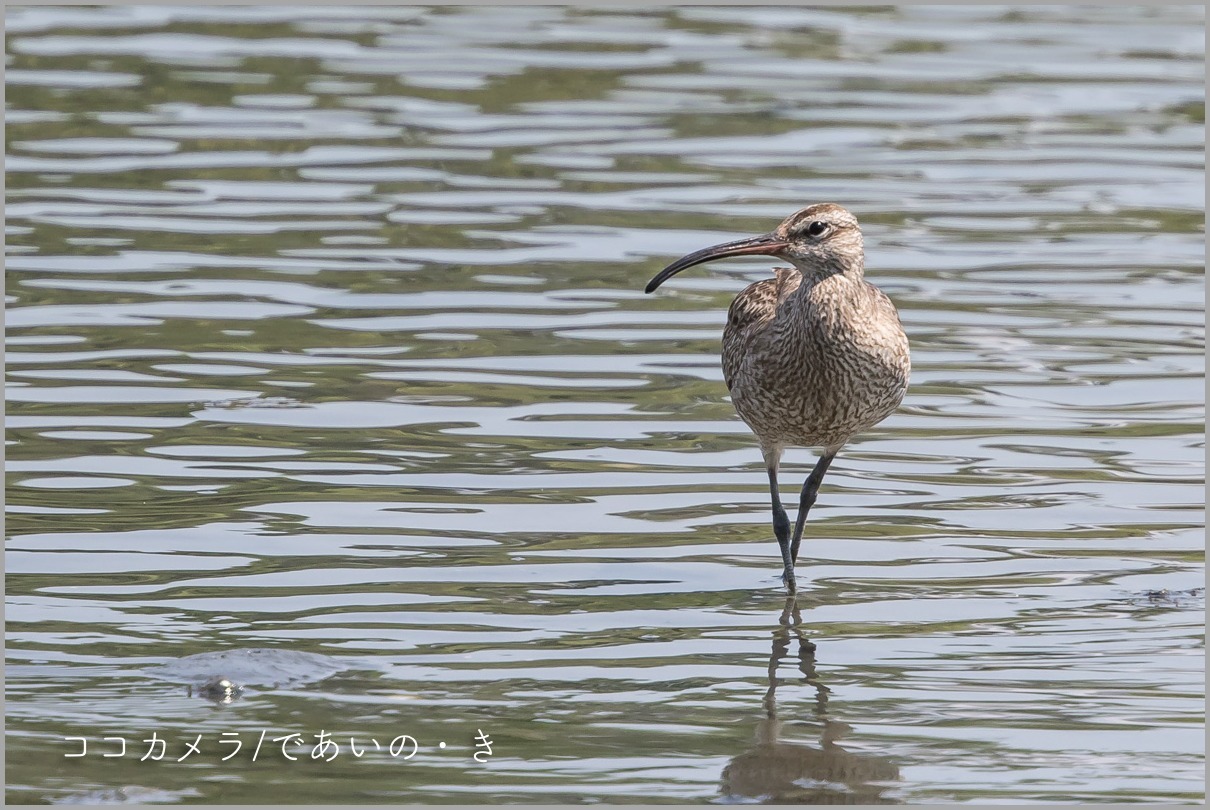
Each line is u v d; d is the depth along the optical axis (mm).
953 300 18484
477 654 10930
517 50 28109
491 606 11664
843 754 9648
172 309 17594
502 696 10359
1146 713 10203
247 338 16875
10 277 18328
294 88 25859
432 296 18234
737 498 13766
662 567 12445
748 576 12359
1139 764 9555
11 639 10961
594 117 24875
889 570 12477
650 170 22562
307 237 19938
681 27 29922
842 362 12336
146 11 29781
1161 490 13883
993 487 13977
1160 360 16891
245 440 14484
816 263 12359
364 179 22047
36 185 21438
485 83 26297
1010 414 15523
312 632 11172
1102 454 14625
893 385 12641
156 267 18812
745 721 10062
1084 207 21734
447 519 13086
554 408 15438
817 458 14648
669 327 17641
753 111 25344
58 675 10500
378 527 12898
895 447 14836
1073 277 19250
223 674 10484
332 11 30266
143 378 15805
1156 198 22156
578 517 13242
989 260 19766
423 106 25188
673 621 11523
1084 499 13719
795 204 21266
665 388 16000
